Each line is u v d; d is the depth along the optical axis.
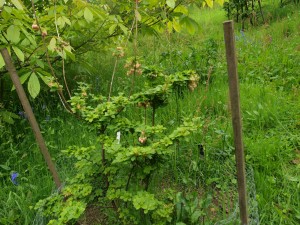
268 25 7.61
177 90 3.88
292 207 2.33
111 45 3.90
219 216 2.29
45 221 2.21
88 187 1.94
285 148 3.09
